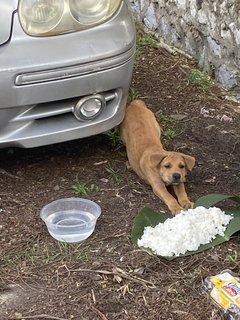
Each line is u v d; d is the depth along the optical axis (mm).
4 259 1604
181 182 1792
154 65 2607
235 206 1789
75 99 1787
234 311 1415
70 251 1623
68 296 1494
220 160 2025
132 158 1909
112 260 1592
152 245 1613
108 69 1777
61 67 1709
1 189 1857
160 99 2381
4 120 1734
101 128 1856
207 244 1628
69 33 1729
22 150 2031
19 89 1694
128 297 1488
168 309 1458
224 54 2438
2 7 1684
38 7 1688
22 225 1716
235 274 1532
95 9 1750
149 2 2848
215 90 2457
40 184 1882
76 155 2016
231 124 2240
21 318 1437
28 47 1691
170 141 2115
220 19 2422
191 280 1531
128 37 1817
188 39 2645
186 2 2605
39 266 1582
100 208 1726
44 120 1789
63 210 1735
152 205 1793
